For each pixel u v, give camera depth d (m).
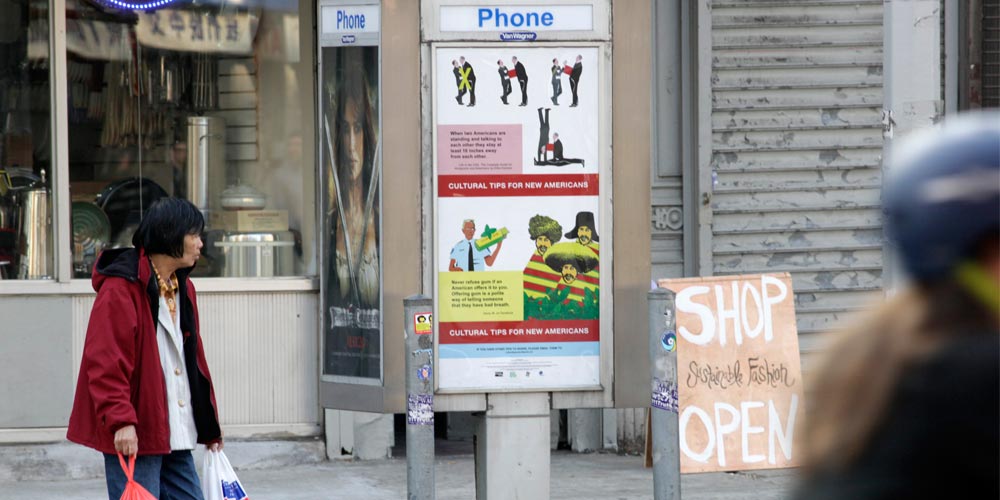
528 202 12.21
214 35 16.56
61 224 15.74
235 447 16.03
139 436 9.79
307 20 16.64
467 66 12.07
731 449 14.14
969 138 3.45
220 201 16.58
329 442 16.47
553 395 12.34
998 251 3.40
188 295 10.35
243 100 16.64
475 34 12.05
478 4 12.04
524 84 12.14
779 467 14.18
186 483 10.38
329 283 12.91
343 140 12.59
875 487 3.39
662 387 11.60
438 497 14.85
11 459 15.30
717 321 14.32
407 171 12.11
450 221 12.15
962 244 3.39
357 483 15.38
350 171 12.55
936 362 3.40
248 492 14.89
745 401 14.23
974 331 3.42
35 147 15.87
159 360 9.92
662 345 11.59
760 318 14.39
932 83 17.78
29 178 15.84
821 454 3.52
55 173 15.80
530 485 12.29
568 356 12.34
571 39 12.14
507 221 12.20
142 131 16.31
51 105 15.84
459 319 12.18
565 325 12.32
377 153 12.20
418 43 12.05
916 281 3.51
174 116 16.45
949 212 3.39
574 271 12.30
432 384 11.55
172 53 16.42
